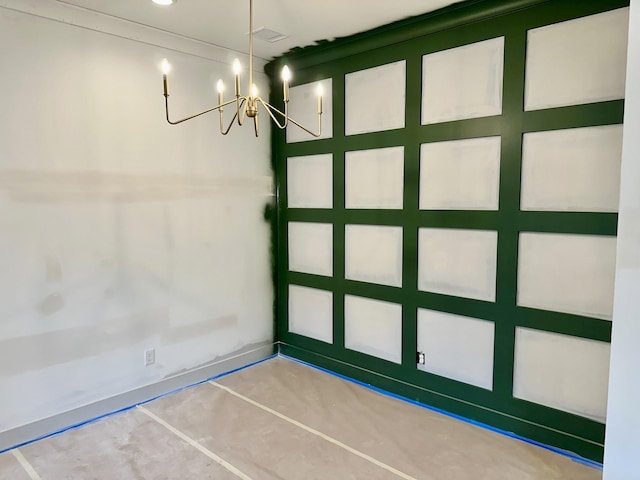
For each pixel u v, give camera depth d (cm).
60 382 266
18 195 244
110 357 288
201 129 329
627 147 169
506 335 264
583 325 236
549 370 250
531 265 252
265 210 381
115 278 287
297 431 266
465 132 271
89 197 272
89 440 256
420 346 303
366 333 334
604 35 221
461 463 234
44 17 248
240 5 258
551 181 242
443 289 289
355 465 232
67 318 267
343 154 335
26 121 245
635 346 172
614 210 224
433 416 287
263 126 374
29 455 240
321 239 358
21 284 248
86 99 268
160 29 294
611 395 179
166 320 316
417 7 263
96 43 271
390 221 311
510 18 249
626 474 177
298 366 374
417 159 294
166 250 313
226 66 342
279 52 346
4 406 245
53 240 259
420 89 288
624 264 173
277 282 396
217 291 348
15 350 248
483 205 267
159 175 306
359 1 253
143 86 294
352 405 301
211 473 225
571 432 243
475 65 264
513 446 251
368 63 313
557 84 237
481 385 276
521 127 249
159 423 276
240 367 369
